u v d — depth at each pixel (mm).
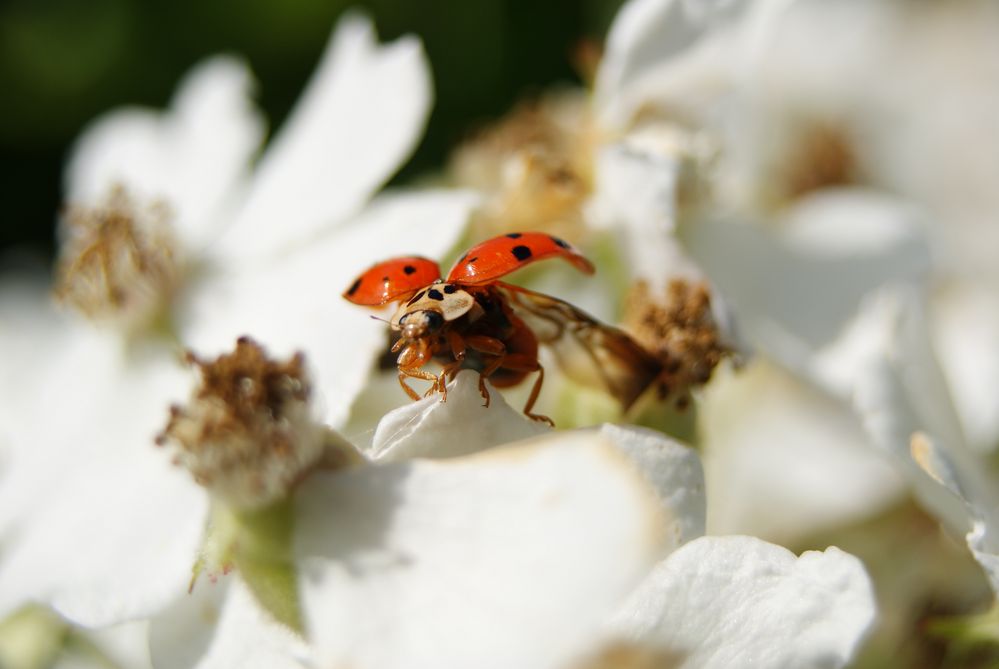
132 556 126
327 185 139
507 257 109
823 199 153
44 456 139
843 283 142
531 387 118
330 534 109
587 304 135
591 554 104
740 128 151
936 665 118
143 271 139
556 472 107
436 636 105
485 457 108
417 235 131
